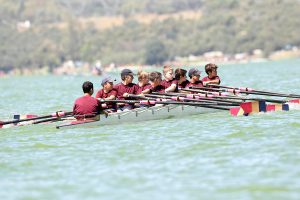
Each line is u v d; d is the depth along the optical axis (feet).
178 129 298.56
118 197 194.08
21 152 264.93
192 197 190.90
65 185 209.46
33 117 336.70
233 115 330.54
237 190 195.11
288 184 196.95
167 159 236.63
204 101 338.95
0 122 320.29
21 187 209.77
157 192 197.06
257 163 222.89
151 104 332.60
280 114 322.34
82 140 283.18
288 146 244.83
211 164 225.56
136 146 262.47
